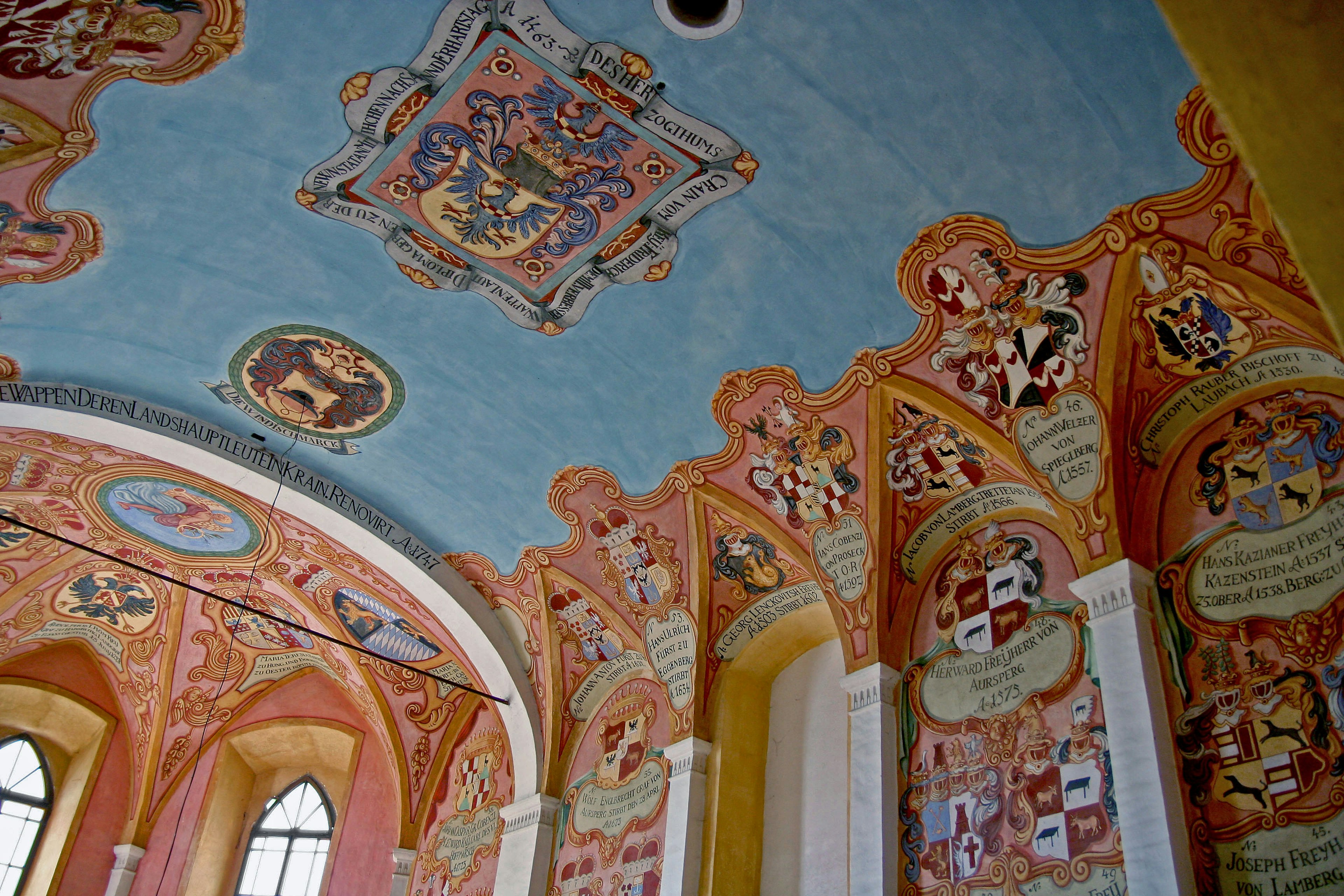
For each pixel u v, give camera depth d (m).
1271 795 7.13
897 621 10.30
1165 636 8.15
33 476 13.54
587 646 13.51
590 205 9.71
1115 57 7.48
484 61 8.64
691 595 11.99
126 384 12.09
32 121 8.88
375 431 12.66
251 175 9.68
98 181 9.60
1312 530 7.72
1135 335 8.69
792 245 9.56
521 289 10.66
